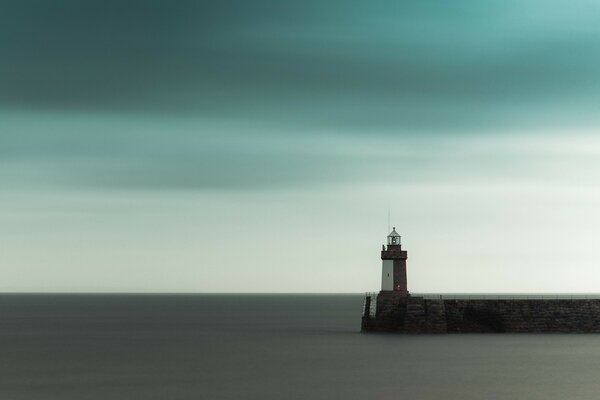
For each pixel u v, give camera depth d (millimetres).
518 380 86438
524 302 118500
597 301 118500
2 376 94250
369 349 109062
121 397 80000
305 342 131625
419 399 77188
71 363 106312
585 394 79438
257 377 90938
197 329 175625
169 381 89188
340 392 80812
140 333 163750
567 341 112250
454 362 97312
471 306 119812
